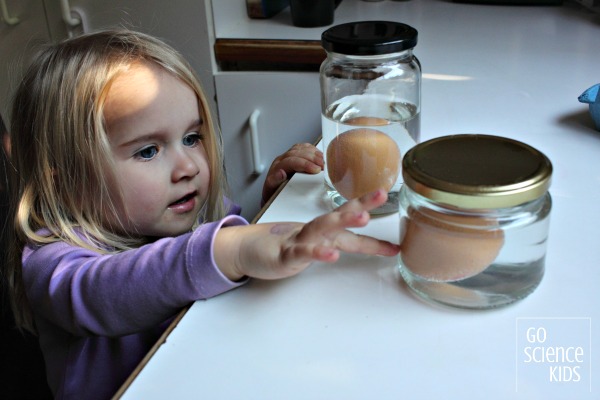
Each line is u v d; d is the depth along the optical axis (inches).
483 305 18.2
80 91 26.3
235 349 17.3
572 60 40.6
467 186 16.6
